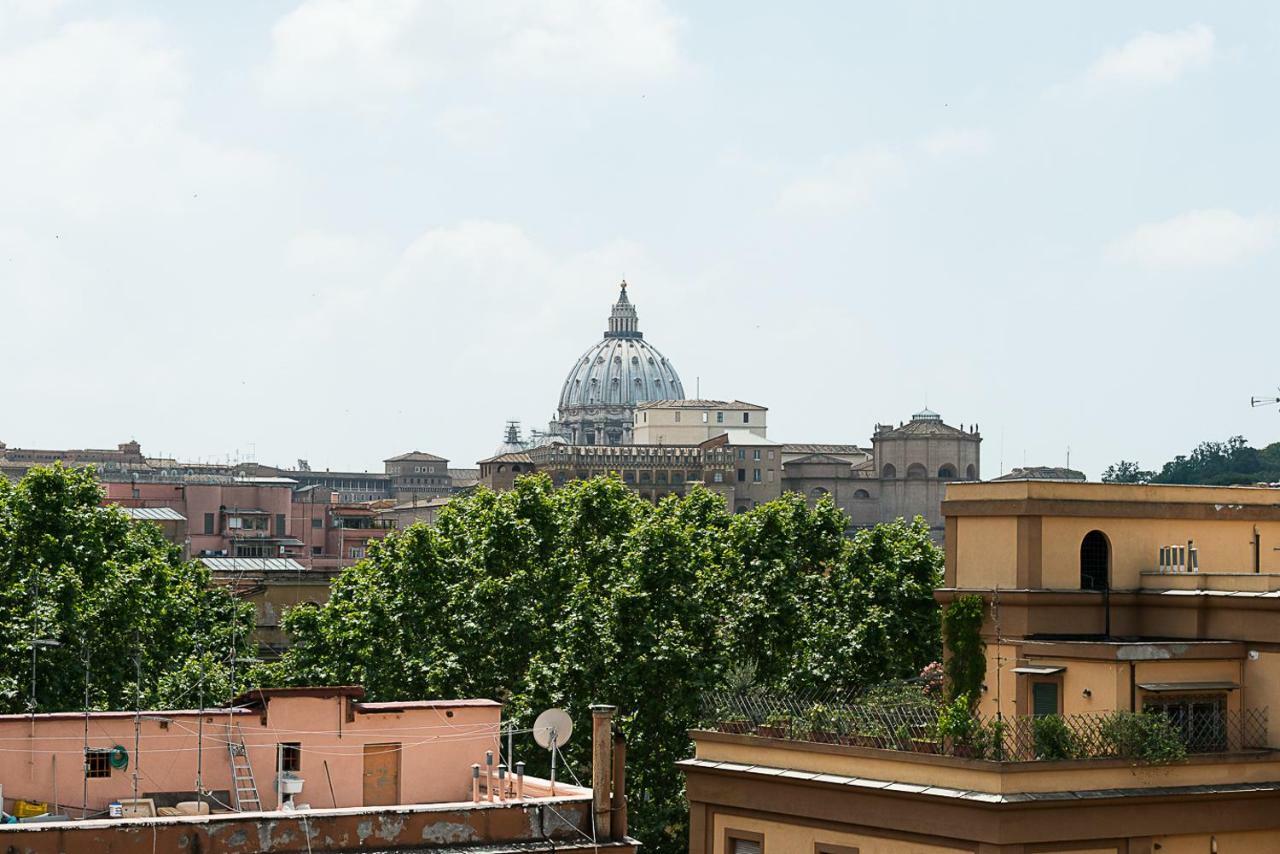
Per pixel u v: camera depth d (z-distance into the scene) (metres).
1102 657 73.88
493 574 133.25
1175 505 81.12
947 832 68.44
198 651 143.25
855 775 72.38
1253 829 72.00
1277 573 83.00
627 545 130.38
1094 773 69.06
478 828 61.12
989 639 78.69
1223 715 75.12
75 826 55.62
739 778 76.25
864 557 139.75
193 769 66.06
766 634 135.50
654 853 111.50
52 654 119.31
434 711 69.56
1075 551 79.00
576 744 114.44
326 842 58.94
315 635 136.50
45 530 128.88
